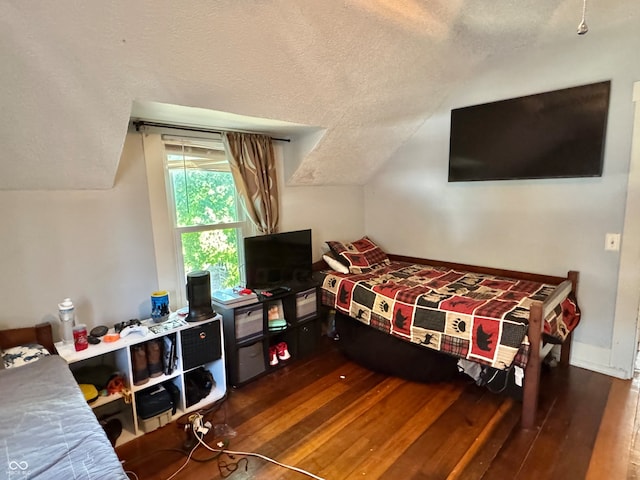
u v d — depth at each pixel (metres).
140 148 2.32
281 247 2.86
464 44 2.56
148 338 2.04
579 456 1.82
